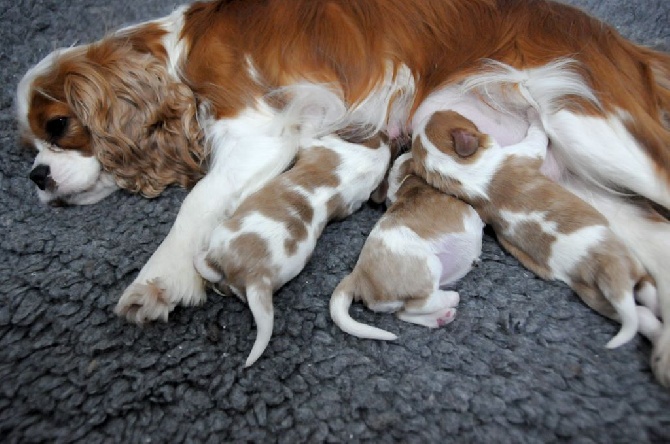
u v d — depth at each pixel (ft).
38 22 3.11
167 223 2.52
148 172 2.63
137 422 1.98
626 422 1.91
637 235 2.17
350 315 2.21
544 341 2.11
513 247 2.26
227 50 2.42
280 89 2.38
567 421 1.93
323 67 2.38
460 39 2.36
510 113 2.37
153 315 2.17
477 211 2.25
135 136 2.57
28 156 2.78
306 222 2.20
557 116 2.25
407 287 2.12
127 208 2.61
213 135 2.46
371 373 2.07
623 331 2.00
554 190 2.15
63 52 2.60
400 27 2.37
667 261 2.09
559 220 2.10
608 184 2.27
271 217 2.15
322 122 2.43
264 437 1.95
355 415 1.98
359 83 2.38
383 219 2.21
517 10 2.36
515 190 2.17
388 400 2.01
